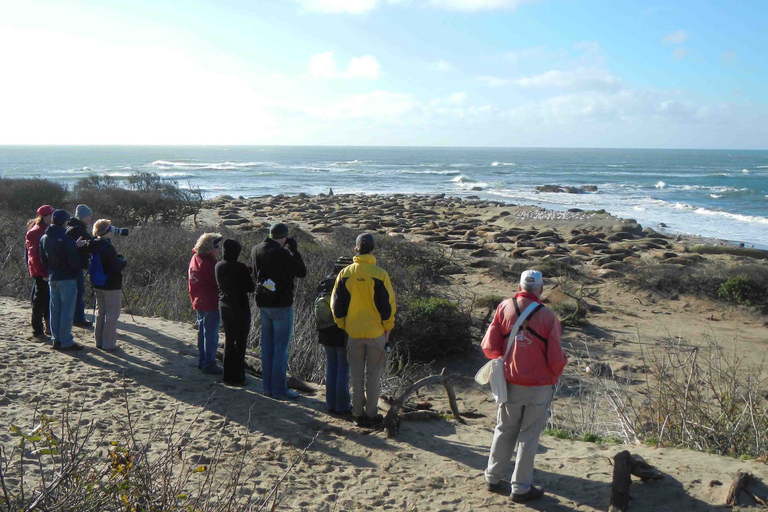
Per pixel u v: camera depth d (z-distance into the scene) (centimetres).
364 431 546
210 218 3159
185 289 1172
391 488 446
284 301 595
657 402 643
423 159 15900
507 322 424
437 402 862
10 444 442
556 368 412
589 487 447
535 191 6088
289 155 19238
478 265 1972
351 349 546
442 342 1101
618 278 1797
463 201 4734
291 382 682
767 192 5653
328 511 409
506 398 420
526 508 419
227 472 447
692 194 5603
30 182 2281
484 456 518
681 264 1988
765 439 551
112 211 2352
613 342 1209
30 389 561
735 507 394
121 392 581
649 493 421
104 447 454
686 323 1395
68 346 681
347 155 19850
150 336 793
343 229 2428
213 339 663
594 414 729
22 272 1065
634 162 14375
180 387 615
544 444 560
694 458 486
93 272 681
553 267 1883
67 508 297
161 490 343
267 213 3641
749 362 1056
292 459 481
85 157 14112
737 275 1568
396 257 1809
